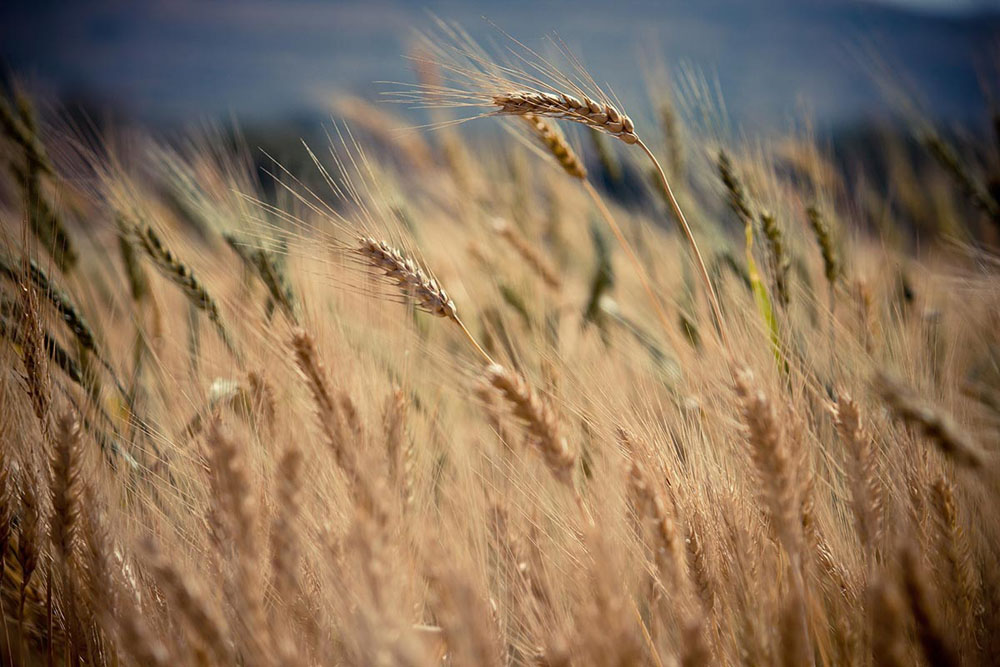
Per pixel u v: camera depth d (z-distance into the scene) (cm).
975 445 84
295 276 107
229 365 105
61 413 94
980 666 87
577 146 114
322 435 92
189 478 97
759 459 84
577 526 93
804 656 83
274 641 82
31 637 94
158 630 89
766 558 91
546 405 85
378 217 99
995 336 100
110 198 109
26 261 97
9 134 112
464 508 95
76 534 90
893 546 87
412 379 106
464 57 101
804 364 100
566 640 84
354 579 83
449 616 81
